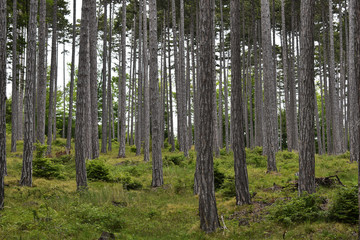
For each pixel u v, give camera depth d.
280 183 14.59
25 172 13.59
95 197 12.00
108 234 7.55
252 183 15.03
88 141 24.30
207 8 9.24
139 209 11.12
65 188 13.48
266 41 19.56
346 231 7.53
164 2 34.44
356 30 7.01
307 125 10.60
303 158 10.59
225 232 8.43
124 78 29.67
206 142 9.01
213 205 8.84
